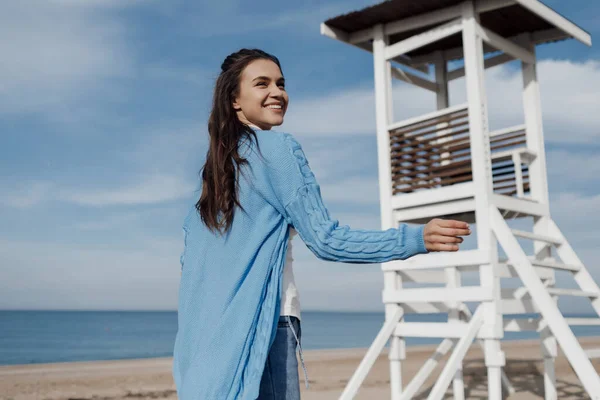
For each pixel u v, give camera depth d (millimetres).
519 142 6996
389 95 7164
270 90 1796
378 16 7039
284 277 1665
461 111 6508
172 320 122562
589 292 6457
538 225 6992
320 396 8672
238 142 1680
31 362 31969
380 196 7047
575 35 6988
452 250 1409
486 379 9555
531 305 6555
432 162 6723
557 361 12164
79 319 129250
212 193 1666
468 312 7137
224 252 1623
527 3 6406
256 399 1531
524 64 7277
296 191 1558
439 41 7848
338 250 1497
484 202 6188
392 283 6664
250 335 1526
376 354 6348
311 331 74062
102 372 13375
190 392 1504
